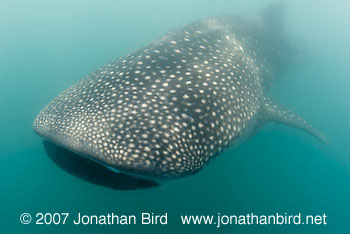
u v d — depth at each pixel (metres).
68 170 3.71
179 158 3.00
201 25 5.16
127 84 3.56
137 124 3.02
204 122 3.35
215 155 3.50
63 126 3.15
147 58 4.00
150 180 3.28
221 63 4.30
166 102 3.31
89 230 7.16
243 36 5.95
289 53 8.55
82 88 3.82
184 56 4.09
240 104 4.05
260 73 5.75
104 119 3.08
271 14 7.87
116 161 2.79
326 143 6.38
